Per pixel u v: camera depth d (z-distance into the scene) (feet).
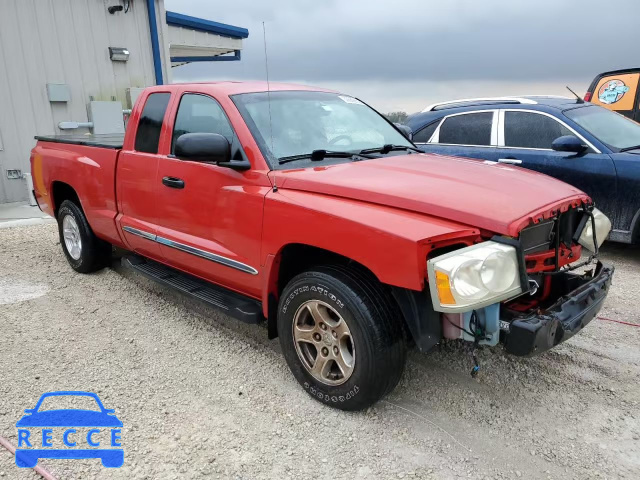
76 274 18.28
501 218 8.58
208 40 45.11
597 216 10.99
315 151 11.66
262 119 11.90
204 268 12.63
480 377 11.44
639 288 16.75
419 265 8.29
